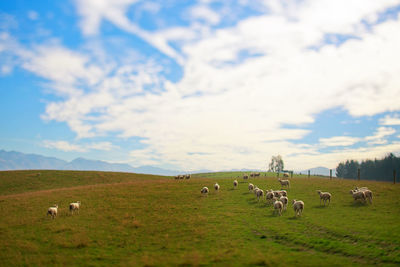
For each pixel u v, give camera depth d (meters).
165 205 37.88
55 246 22.95
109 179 79.38
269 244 20.94
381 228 22.36
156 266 17.52
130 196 44.41
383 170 167.88
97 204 39.44
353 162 188.00
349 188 45.66
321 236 21.75
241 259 17.86
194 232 25.34
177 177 74.44
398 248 17.91
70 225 29.12
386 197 36.31
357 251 18.16
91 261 19.42
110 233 26.22
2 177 74.75
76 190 51.34
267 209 33.47
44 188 66.25
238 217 30.08
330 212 29.70
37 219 31.89
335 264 16.31
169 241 23.30
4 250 22.19
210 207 35.97
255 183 56.53
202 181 62.34
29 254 21.27
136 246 22.45
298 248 19.77
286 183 50.44
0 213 35.34
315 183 53.66
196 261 17.52
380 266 15.70
